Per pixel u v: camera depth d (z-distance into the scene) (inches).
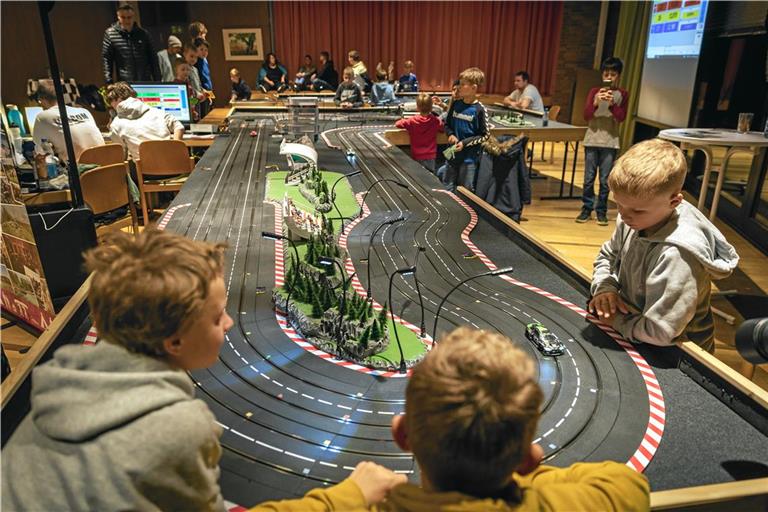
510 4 378.3
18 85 239.0
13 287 107.3
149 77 217.2
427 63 396.8
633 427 42.8
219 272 31.7
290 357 51.7
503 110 249.1
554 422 43.2
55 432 26.3
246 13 379.9
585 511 26.9
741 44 192.5
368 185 117.3
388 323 57.7
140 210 175.8
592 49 377.1
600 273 61.7
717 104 210.1
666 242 52.9
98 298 27.9
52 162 122.3
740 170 205.5
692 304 51.3
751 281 139.6
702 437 41.9
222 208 100.5
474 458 23.2
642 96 267.0
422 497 24.7
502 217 88.1
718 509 34.7
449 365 24.2
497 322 58.5
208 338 30.6
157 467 25.8
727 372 45.7
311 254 69.9
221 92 397.4
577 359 51.9
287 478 37.5
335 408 44.6
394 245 80.9
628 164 50.8
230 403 44.9
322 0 380.5
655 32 252.2
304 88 367.6
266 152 153.2
